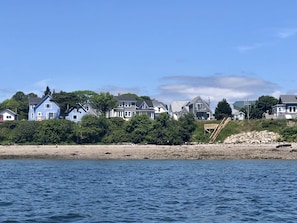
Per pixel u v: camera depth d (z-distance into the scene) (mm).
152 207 29844
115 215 26906
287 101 127438
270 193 37000
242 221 25156
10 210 28609
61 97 130000
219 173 56281
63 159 86312
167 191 38438
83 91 134500
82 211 28219
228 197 34625
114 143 101062
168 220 25406
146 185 43031
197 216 26672
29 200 32906
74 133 102375
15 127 107562
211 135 105062
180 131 101188
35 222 24859
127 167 66312
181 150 88062
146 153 87625
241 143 96812
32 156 87938
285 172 57688
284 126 105812
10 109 142375
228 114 133375
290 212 27891
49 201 32438
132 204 31094
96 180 47531
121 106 143250
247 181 46750
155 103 156625
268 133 103750
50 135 101375
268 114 130000
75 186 42031
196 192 37750
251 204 31109
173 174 54812
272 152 85750
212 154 86375
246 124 108000
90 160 83750
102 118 105188
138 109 144375
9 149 90375
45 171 58938
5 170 60625
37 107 128125
